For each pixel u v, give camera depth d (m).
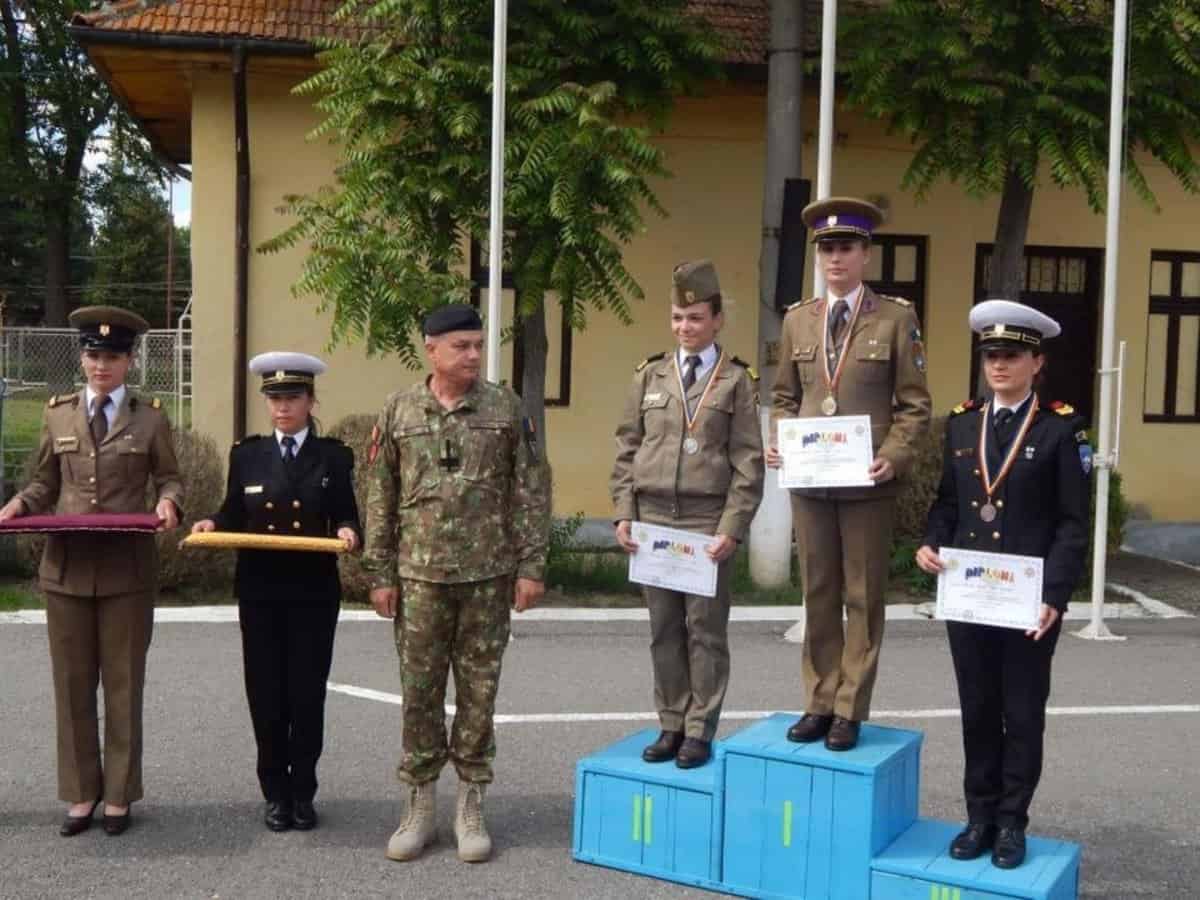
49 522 5.13
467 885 5.04
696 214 13.87
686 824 5.09
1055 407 4.81
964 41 10.99
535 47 10.48
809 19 13.43
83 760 5.47
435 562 5.16
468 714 5.32
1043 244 14.70
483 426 5.23
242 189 12.83
